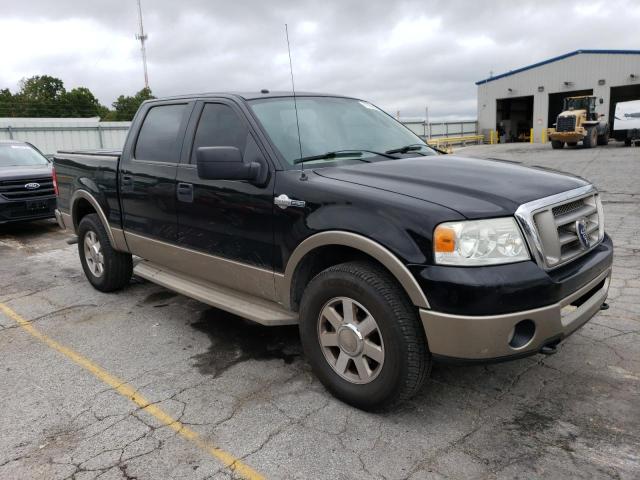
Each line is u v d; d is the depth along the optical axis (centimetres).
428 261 257
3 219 835
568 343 376
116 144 2836
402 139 411
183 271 414
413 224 262
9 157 973
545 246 269
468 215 257
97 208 498
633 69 3728
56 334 434
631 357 353
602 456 255
